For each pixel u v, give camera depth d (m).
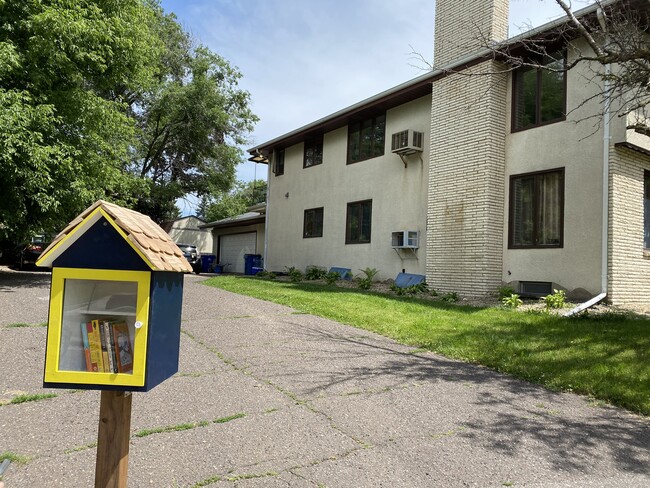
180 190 26.80
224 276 18.11
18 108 9.41
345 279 14.93
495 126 10.96
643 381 4.82
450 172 11.71
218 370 5.18
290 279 16.19
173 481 2.90
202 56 25.02
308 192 17.62
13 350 5.53
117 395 2.19
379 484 2.94
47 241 14.86
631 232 9.55
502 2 11.84
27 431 3.54
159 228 2.52
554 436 3.73
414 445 3.50
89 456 3.18
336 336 6.87
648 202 10.23
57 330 2.02
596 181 9.45
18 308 7.95
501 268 10.91
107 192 14.98
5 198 10.80
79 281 2.10
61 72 11.53
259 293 10.91
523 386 4.93
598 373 5.08
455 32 12.64
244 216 24.75
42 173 10.02
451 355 5.98
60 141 10.91
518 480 3.04
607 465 3.28
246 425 3.77
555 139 10.17
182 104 23.91
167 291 2.24
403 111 13.92
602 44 7.61
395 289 11.86
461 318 7.93
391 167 14.12
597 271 9.34
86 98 11.69
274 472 3.05
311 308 8.87
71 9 11.01
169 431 3.62
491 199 10.81
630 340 6.24
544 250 10.18
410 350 6.25
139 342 2.01
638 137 9.52
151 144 25.92
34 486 2.79
